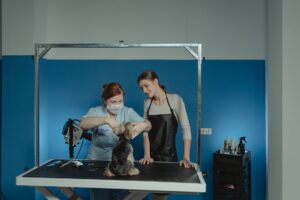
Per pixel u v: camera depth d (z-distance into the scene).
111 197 2.44
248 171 3.32
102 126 2.44
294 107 2.70
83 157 3.49
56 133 3.54
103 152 2.55
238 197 3.10
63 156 3.54
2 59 3.34
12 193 3.38
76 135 2.38
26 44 3.32
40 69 3.38
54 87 3.52
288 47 2.71
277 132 2.87
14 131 3.35
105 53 3.53
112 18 3.54
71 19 3.55
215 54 3.50
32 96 3.33
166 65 3.48
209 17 3.50
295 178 2.71
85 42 3.55
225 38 3.49
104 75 3.51
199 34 3.50
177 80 3.48
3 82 3.34
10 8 3.32
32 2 3.30
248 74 3.46
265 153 3.45
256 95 3.45
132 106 3.50
